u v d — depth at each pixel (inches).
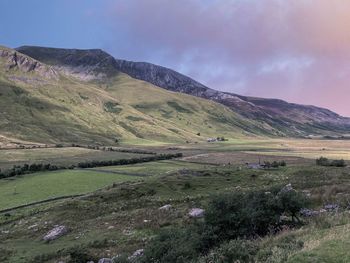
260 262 837.2
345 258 721.6
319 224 1179.9
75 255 1775.3
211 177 4042.8
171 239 1268.5
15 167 6786.4
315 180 3425.2
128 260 1418.6
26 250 2265.0
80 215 3117.6
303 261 746.8
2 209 3905.0
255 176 4035.4
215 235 1232.8
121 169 6427.2
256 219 1321.4
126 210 3043.8
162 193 3563.0
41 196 4389.8
